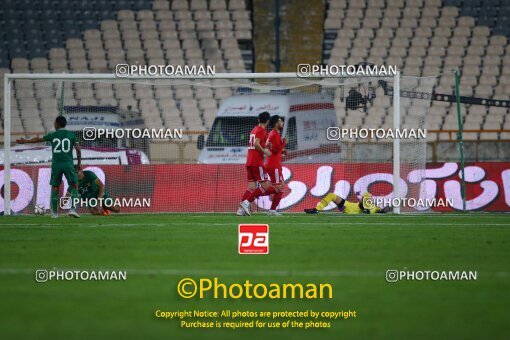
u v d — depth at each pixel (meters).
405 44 101.25
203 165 61.50
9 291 27.31
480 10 105.31
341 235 42.22
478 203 62.12
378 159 65.44
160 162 67.62
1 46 101.00
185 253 35.38
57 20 104.19
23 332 21.81
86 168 61.31
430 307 25.44
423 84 61.50
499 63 99.94
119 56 100.25
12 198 60.00
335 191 61.03
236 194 61.06
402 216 55.31
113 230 44.97
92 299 26.14
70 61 99.44
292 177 60.91
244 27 104.94
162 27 103.19
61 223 49.53
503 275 30.66
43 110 78.56
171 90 87.56
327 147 67.06
